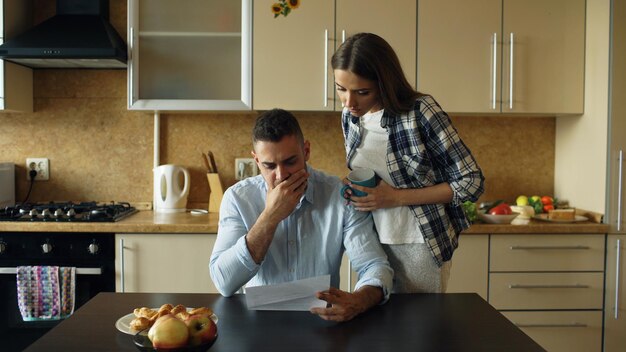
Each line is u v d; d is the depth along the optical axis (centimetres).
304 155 152
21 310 248
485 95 282
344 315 129
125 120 311
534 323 269
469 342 117
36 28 277
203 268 256
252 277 154
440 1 279
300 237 161
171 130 313
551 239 267
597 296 271
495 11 281
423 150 159
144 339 109
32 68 304
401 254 168
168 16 280
